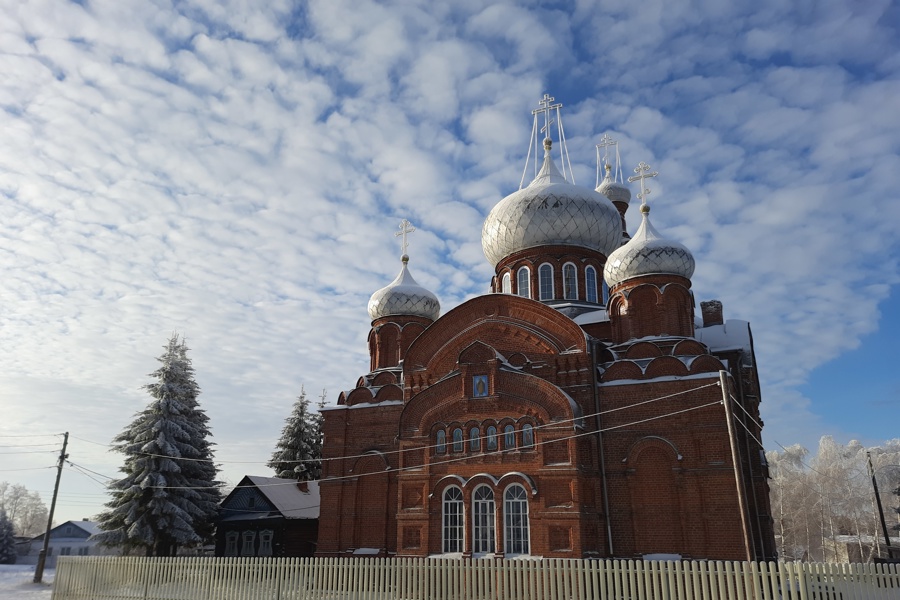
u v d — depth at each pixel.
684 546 30.59
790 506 83.06
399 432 35.38
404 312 47.50
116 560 29.33
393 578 25.08
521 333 36.69
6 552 79.00
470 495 32.72
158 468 45.56
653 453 32.31
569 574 22.84
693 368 32.94
